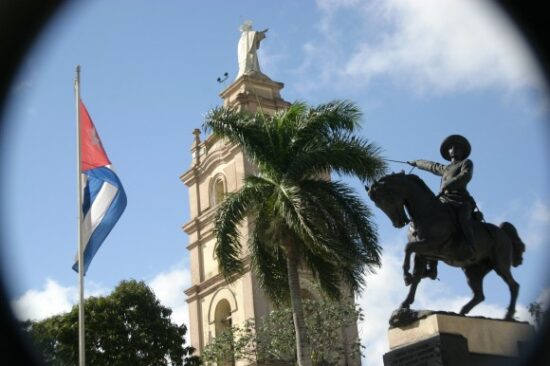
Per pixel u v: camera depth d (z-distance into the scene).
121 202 29.83
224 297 48.47
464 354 15.35
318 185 28.23
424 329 15.66
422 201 16.66
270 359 42.41
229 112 29.16
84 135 30.11
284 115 29.02
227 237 28.34
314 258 28.83
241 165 48.88
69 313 42.38
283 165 28.55
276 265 29.03
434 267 17.06
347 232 27.61
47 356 40.19
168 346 42.72
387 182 16.67
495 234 17.17
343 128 28.64
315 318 41.34
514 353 15.98
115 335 41.94
